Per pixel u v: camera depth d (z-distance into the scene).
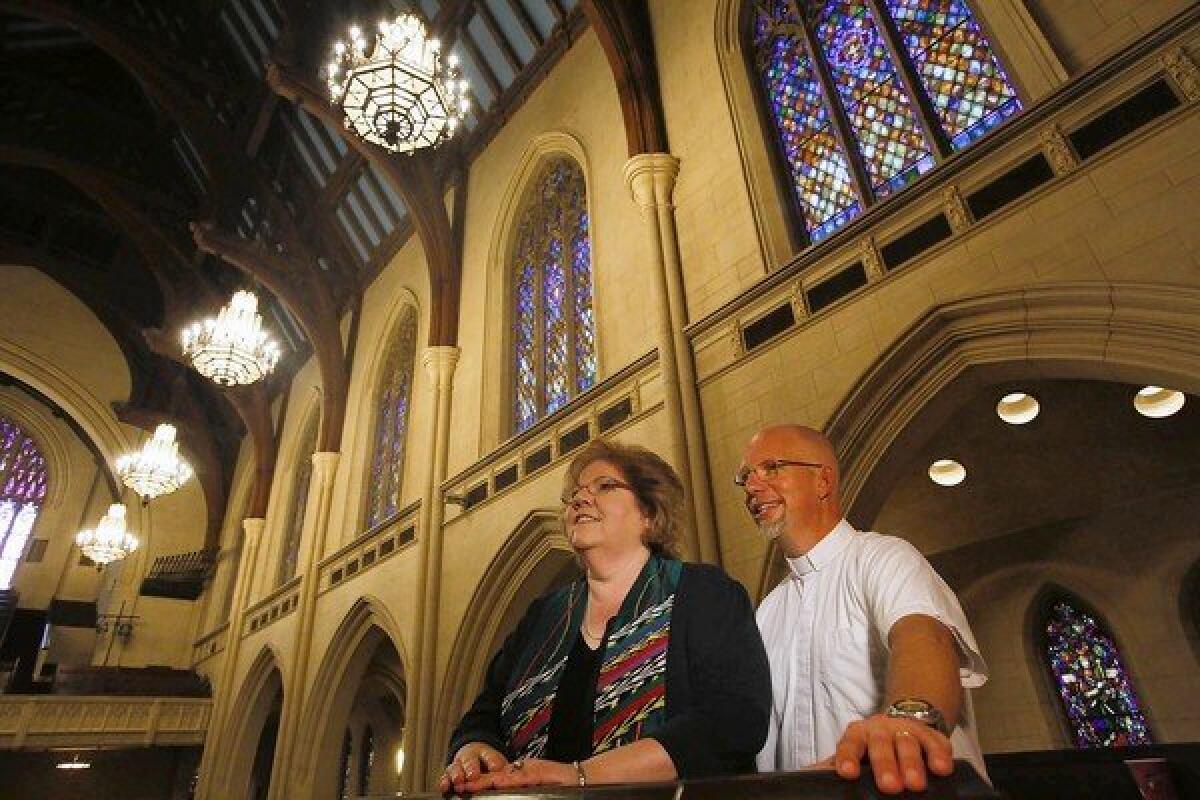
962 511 9.77
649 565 1.81
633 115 9.57
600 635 1.76
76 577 25.17
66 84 22.25
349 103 7.83
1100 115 4.85
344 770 21.14
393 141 8.11
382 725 20.39
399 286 16.77
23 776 18.98
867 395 5.69
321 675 13.42
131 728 18.20
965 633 1.61
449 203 15.63
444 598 10.83
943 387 5.50
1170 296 4.18
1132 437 8.27
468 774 1.29
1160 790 1.64
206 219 18.31
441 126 8.16
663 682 1.51
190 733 18.81
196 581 23.80
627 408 8.30
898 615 1.65
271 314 22.73
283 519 19.38
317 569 15.28
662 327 7.82
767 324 6.86
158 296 26.33
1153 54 4.63
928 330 5.45
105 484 26.67
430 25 14.45
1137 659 8.84
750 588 6.06
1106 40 5.08
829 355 6.11
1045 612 9.93
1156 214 4.39
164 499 25.00
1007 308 5.02
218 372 12.80
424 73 7.73
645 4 10.75
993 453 8.64
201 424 25.59
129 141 22.62
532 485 9.62
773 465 2.29
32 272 25.25
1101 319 4.54
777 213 7.54
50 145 21.08
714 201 8.21
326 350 17.80
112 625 22.50
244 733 17.25
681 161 8.99
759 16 8.91
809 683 1.97
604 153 10.58
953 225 5.54
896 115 6.86
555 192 12.20
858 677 1.84
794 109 8.09
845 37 7.64
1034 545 9.89
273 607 17.34
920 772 0.81
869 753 0.88
